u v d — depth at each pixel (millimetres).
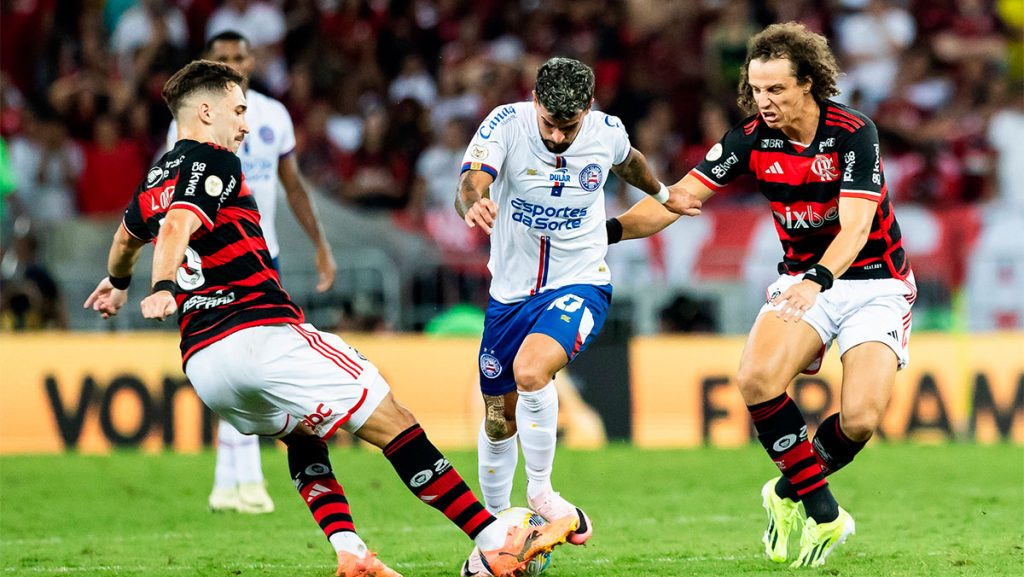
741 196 51969
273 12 62031
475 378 42094
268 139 26844
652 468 35594
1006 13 67562
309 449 18406
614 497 30094
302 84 58906
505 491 21188
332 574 19875
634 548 22375
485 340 20922
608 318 46094
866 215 19562
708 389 42594
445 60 61062
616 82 58594
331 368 17391
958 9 64375
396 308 44875
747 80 21453
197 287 17422
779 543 20422
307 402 17328
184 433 39688
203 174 17188
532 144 19812
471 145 19766
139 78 56875
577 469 35406
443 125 56906
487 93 58469
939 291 46500
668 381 42531
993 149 55500
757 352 20188
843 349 20781
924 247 46719
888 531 24062
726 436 42406
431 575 19672
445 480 17859
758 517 26609
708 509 27969
